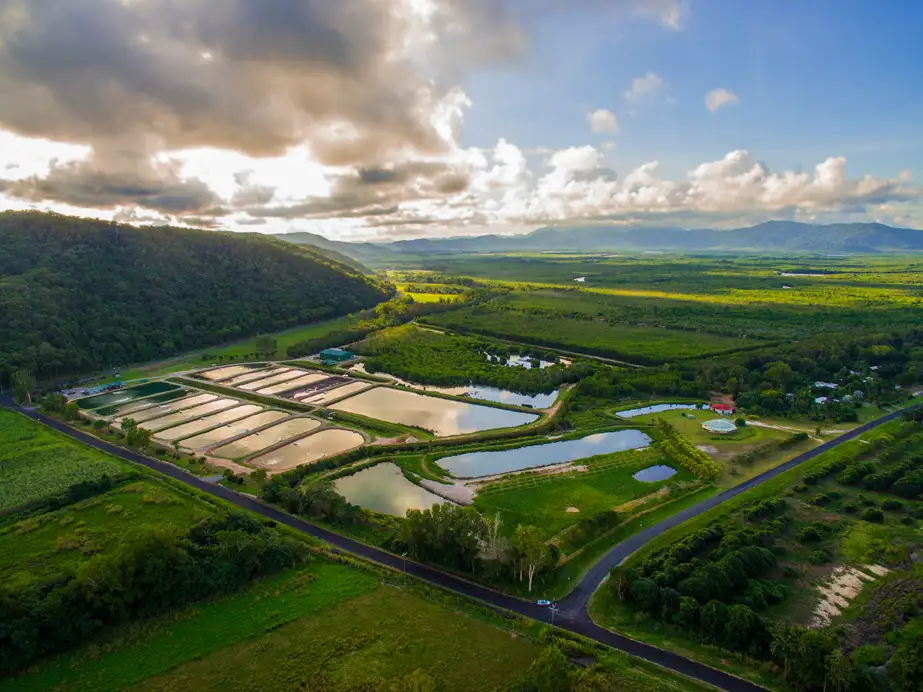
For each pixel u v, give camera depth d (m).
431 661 84.50
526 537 101.81
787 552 113.44
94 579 91.62
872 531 121.12
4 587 91.62
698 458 156.00
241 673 82.00
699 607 91.50
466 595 100.38
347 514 126.06
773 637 83.31
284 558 108.25
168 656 85.50
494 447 172.38
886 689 74.88
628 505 133.88
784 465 156.50
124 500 133.12
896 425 185.38
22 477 144.00
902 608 95.81
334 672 82.00
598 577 106.00
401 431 187.75
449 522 109.62
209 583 99.25
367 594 100.69
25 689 78.69
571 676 76.75
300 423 198.12
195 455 166.12
